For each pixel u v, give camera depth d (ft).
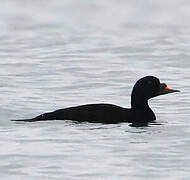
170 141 66.13
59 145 64.28
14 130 69.10
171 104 84.43
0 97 85.35
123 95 88.99
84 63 110.42
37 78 98.53
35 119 72.43
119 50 123.03
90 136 67.31
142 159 60.70
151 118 75.31
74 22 173.99
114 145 64.59
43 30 155.33
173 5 208.33
